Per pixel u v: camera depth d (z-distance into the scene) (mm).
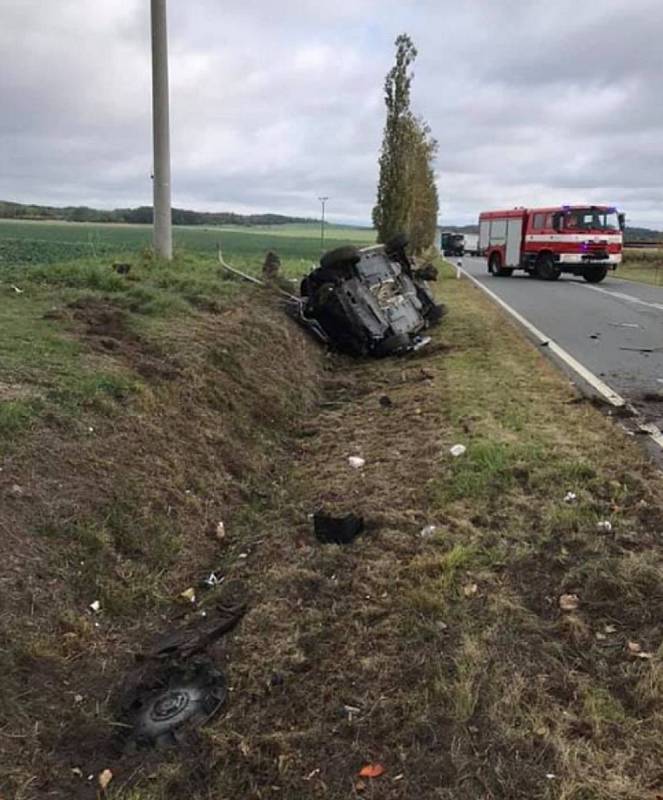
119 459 4543
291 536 4469
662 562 3875
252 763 2646
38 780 2551
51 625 3236
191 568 4125
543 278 27688
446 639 3287
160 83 13039
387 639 3314
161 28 12867
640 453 5535
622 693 2902
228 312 9258
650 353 10492
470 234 70375
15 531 3551
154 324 7805
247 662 3236
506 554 4043
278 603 3689
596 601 3561
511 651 3184
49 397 4844
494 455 5434
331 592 3783
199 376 6445
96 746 2768
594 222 26078
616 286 24250
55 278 9844
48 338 6383
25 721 2758
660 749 2586
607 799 2379
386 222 25844
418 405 7434
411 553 4141
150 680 3127
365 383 9234
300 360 9305
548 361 9594
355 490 5203
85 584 3561
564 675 3016
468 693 2885
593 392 7875
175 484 4711
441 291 20375
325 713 2875
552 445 5711
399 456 5875
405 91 25141
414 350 10695
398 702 2893
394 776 2543
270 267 14336
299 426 7246
